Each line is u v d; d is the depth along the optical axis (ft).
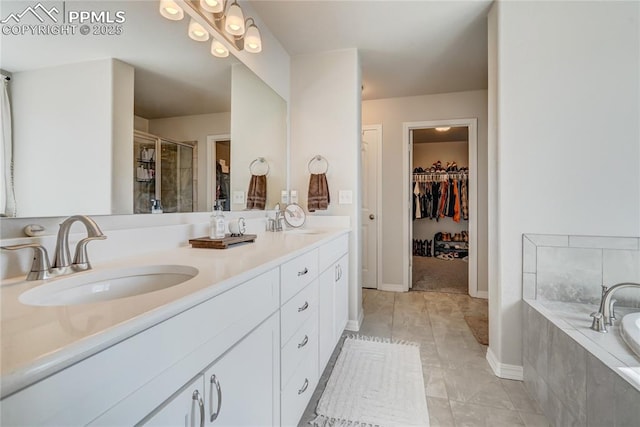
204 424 2.23
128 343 1.62
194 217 4.87
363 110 11.86
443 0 5.97
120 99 3.58
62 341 1.38
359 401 4.91
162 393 1.85
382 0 5.99
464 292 11.28
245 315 2.80
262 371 3.13
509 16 5.61
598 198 5.36
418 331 7.68
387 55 8.25
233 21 5.08
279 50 7.70
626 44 5.28
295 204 7.98
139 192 3.87
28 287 2.30
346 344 6.94
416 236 19.51
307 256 4.56
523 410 4.73
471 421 4.46
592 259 5.37
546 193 5.51
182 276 3.01
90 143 3.24
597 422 3.44
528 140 5.56
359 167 8.29
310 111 8.20
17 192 2.62
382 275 11.73
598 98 5.35
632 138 5.26
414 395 5.05
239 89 5.99
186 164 4.71
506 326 5.67
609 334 4.06
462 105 10.92
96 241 3.20
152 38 4.02
